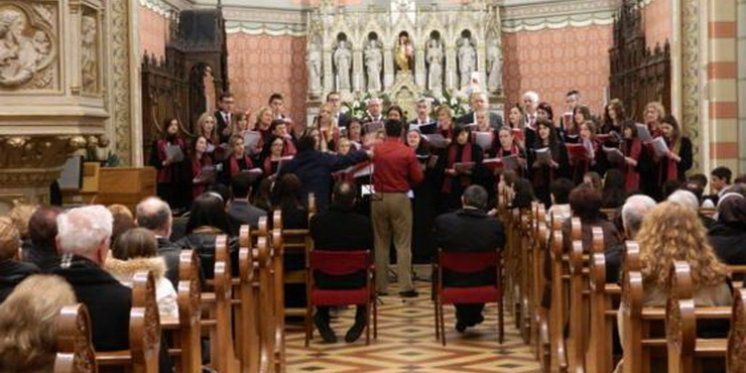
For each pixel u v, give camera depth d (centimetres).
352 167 1259
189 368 525
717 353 445
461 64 2305
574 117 1435
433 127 1421
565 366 790
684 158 1344
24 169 1011
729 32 1568
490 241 1004
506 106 2392
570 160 1365
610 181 1092
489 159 1362
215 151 1390
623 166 1335
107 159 1509
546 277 849
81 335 334
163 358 470
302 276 1088
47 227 595
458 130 1368
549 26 2344
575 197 798
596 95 2275
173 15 2000
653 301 557
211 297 655
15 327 330
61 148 1014
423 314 1184
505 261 1212
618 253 681
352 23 2323
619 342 680
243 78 2330
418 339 1047
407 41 2306
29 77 991
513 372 895
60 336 326
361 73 2319
